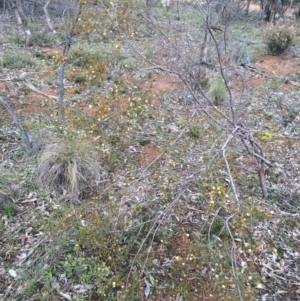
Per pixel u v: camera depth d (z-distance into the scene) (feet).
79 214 9.16
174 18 23.62
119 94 15.19
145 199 10.53
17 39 27.86
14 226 10.21
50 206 10.89
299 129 16.01
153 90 18.42
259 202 11.12
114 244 8.43
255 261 9.30
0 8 38.29
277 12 41.78
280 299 8.46
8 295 8.40
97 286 8.43
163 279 8.86
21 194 11.27
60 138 12.78
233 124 10.09
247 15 35.60
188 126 13.44
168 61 13.96
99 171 12.21
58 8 34.63
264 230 10.23
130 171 11.56
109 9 11.84
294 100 19.19
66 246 9.46
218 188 8.16
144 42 20.94
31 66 22.56
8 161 12.64
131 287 7.89
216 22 18.19
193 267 9.09
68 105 16.38
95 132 12.42
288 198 11.51
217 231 9.84
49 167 11.65
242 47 25.40
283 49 28.17
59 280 8.76
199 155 12.06
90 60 12.94
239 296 6.84
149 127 14.78
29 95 18.42
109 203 9.65
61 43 27.94
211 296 8.53
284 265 9.32
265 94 19.65
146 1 18.30
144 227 9.79
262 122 16.43
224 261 7.77
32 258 9.29
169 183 10.75
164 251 9.47
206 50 20.27
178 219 10.37
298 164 13.44
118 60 18.52
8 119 15.56
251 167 12.84
